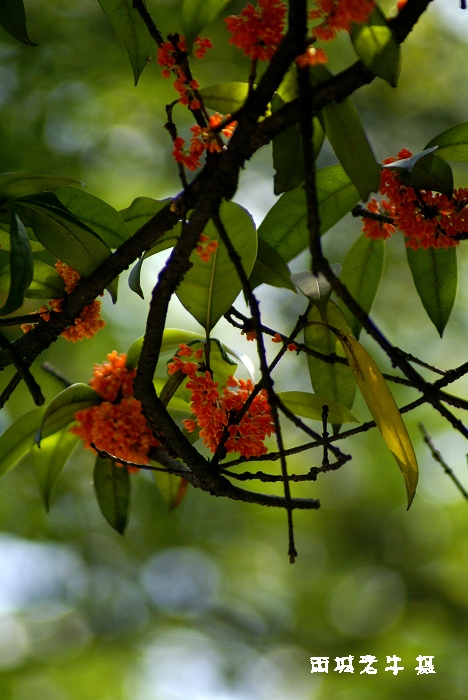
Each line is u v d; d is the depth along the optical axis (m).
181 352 2.24
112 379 2.53
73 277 2.28
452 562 7.98
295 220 2.62
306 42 1.69
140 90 7.04
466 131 2.33
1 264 2.44
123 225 2.50
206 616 7.64
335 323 2.54
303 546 7.99
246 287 1.74
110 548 7.26
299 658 7.45
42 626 7.04
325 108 1.89
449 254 2.56
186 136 7.32
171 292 1.86
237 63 6.95
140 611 7.39
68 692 6.50
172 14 6.44
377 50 1.73
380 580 7.92
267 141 1.83
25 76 6.86
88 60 6.96
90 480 6.93
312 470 2.10
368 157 1.89
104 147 7.09
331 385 2.65
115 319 6.40
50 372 2.68
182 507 7.30
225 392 2.25
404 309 7.12
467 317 7.18
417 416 7.14
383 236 2.48
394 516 7.91
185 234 1.79
